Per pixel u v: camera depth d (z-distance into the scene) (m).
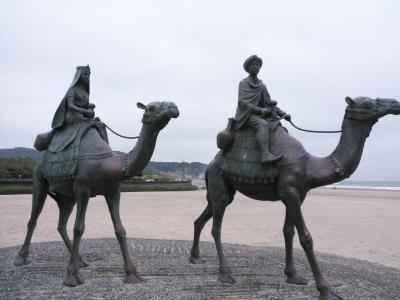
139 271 5.98
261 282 5.45
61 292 4.89
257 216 18.00
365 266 7.09
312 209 22.45
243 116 5.68
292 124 5.69
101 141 5.73
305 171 5.15
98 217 16.53
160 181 54.00
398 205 26.77
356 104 4.90
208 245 8.73
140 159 5.21
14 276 5.62
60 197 6.48
